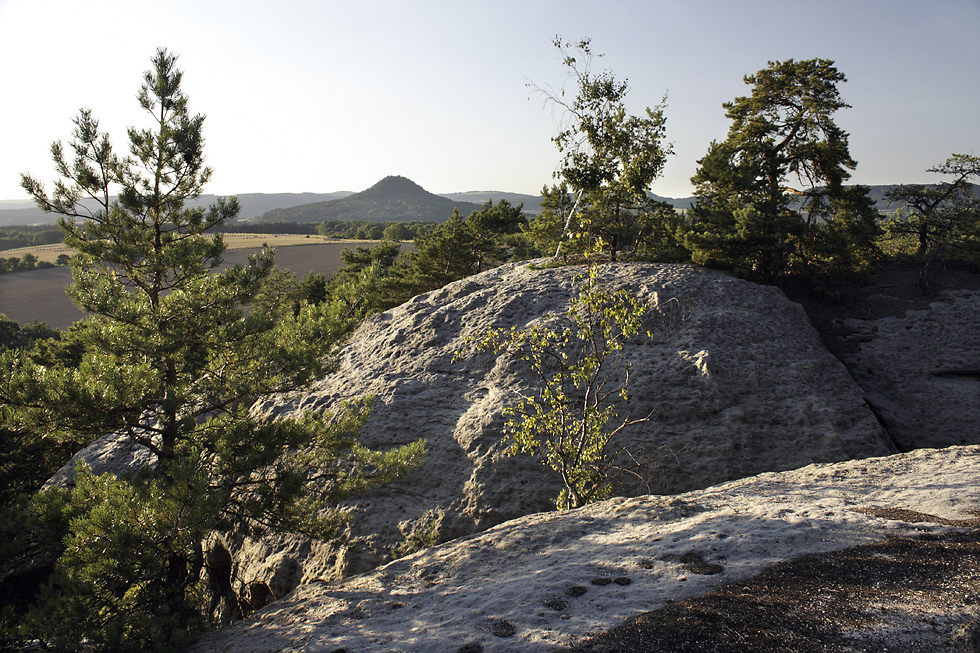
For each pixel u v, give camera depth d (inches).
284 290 2314.2
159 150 480.1
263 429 424.5
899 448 679.1
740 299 758.5
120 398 385.1
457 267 1947.6
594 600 211.5
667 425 587.2
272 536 569.0
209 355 454.9
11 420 377.4
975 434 670.5
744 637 171.8
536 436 561.9
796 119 1032.8
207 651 246.5
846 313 894.4
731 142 1067.9
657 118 944.3
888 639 162.1
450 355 712.4
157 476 403.9
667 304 718.5
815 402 599.2
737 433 573.0
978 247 949.2
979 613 168.7
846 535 244.7
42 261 5275.6
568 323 701.3
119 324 424.2
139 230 484.7
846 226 1005.2
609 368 645.9
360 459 474.3
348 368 761.6
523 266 956.0
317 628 230.7
